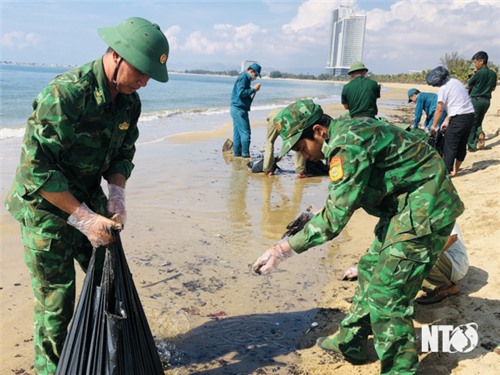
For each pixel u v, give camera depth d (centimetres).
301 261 470
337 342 315
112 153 272
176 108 2142
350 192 246
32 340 317
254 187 750
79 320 237
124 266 241
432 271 358
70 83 229
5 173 717
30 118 229
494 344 310
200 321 354
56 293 253
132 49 226
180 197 667
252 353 319
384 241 266
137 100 268
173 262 451
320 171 853
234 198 680
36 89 2666
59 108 225
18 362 293
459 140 743
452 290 369
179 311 361
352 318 301
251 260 467
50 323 254
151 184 724
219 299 387
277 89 6066
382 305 261
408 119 1878
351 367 306
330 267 458
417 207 253
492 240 469
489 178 725
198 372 297
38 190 230
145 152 977
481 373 280
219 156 982
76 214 236
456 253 361
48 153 231
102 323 228
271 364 308
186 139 1170
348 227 573
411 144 255
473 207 577
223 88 5247
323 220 252
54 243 247
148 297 380
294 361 312
